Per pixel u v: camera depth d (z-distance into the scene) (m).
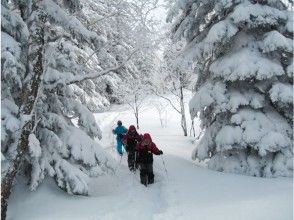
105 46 10.12
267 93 13.46
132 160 13.64
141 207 9.09
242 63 12.62
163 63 23.88
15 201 9.12
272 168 12.70
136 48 10.05
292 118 13.44
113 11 10.30
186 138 24.17
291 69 12.80
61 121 10.00
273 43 12.64
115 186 11.42
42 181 9.90
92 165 10.03
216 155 13.80
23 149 8.20
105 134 24.34
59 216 8.34
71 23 9.44
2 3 8.65
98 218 8.20
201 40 14.41
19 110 8.53
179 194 10.01
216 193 9.82
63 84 9.64
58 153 9.86
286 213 7.77
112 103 38.00
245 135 12.59
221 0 13.16
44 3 9.38
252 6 12.78
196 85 15.54
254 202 8.55
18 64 7.97
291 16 13.23
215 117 14.43
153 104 32.25
